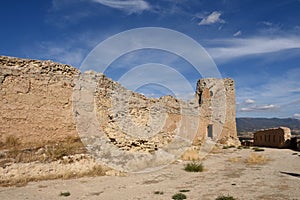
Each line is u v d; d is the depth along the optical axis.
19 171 13.43
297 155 25.36
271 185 12.66
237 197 10.62
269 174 15.66
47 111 17.64
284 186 12.38
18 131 16.23
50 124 17.69
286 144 33.44
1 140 15.50
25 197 10.90
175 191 11.94
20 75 16.66
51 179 13.98
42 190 12.00
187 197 10.84
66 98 18.69
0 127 15.58
